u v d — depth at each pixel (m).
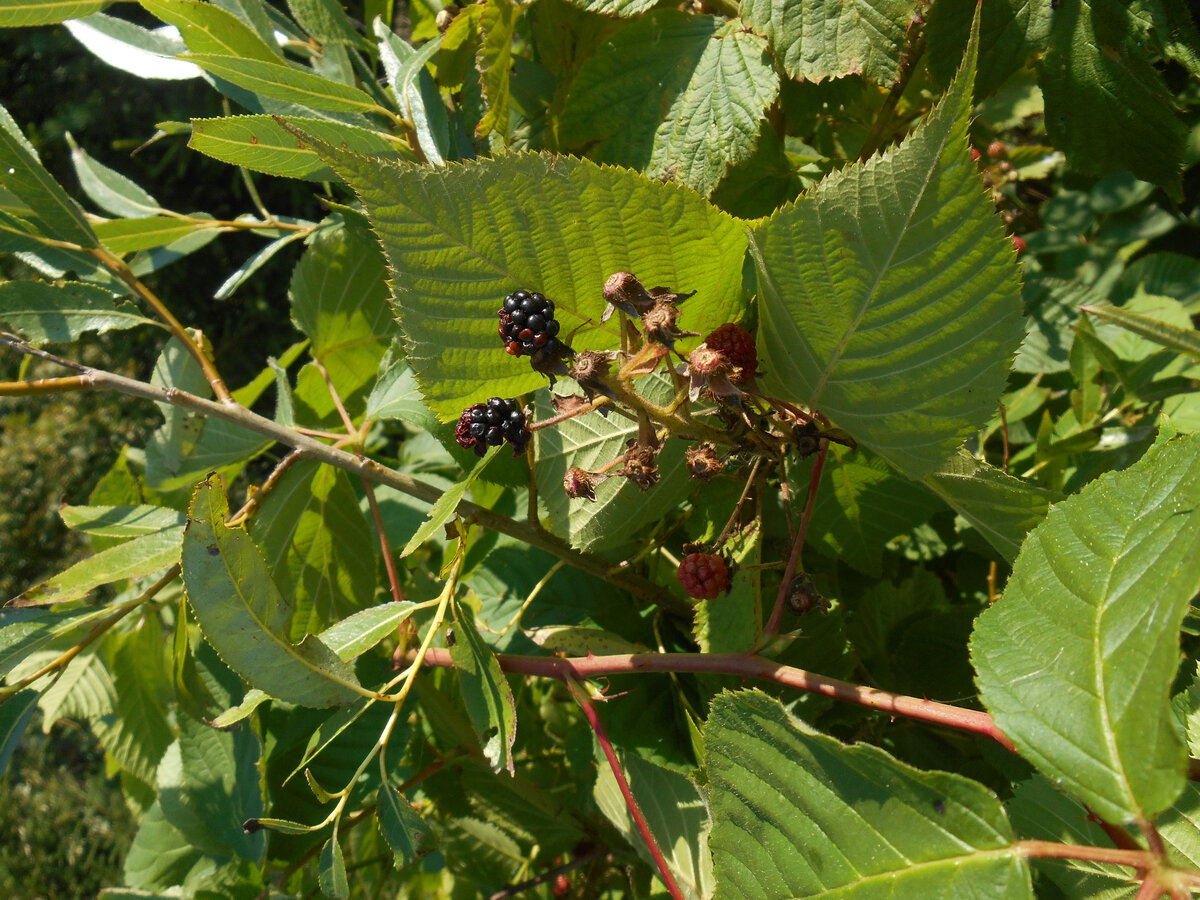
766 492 0.42
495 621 0.45
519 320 0.28
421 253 0.29
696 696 0.39
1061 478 0.46
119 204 0.54
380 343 0.50
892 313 0.28
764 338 0.31
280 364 0.51
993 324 0.27
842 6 0.37
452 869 0.54
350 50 0.52
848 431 0.31
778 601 0.31
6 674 0.38
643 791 0.39
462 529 0.37
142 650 0.53
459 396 0.31
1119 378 0.46
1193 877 0.21
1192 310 0.56
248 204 1.91
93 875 1.58
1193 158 0.58
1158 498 0.24
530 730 0.56
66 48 1.90
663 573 0.46
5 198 0.42
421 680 0.42
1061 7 0.38
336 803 0.42
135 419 1.99
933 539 0.50
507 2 0.44
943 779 0.24
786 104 0.45
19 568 1.95
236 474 0.52
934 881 0.23
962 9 0.39
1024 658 0.24
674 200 0.29
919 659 0.41
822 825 0.25
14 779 1.73
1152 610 0.23
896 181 0.26
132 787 0.59
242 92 0.46
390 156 0.42
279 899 0.39
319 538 0.44
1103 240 0.66
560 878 0.53
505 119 0.46
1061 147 0.40
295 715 0.43
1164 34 0.38
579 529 0.38
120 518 0.42
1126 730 0.22
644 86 0.42
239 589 0.31
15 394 0.37
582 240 0.30
